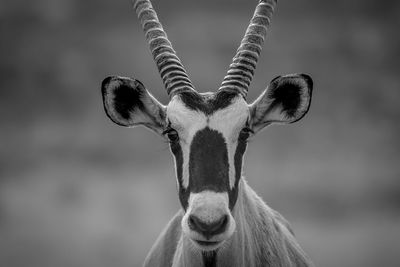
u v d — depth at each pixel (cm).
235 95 2972
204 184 2788
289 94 3072
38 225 14088
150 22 3234
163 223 14238
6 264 11356
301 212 14750
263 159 19650
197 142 2870
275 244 3241
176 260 3164
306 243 12075
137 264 11525
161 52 3158
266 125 3108
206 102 2944
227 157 2869
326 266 10719
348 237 12462
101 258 11681
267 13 3231
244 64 3131
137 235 13062
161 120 3072
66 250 11888
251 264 3117
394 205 15375
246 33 3200
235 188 2884
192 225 2744
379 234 12662
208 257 3017
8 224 14200
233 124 2914
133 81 3041
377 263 10800
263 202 3388
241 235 3023
